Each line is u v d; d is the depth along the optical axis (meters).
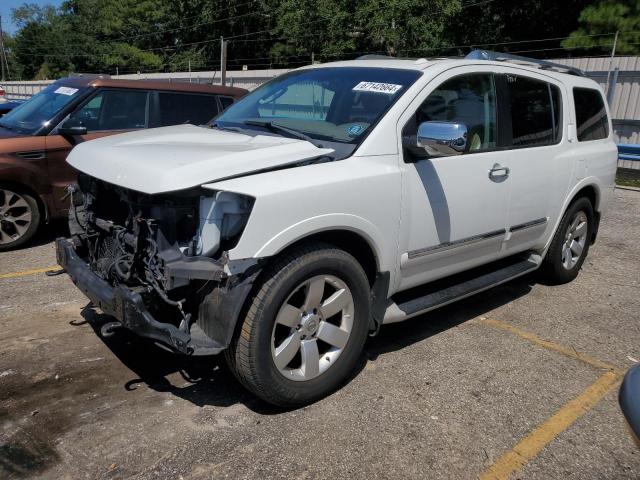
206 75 25.58
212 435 3.14
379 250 3.55
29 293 4.99
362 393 3.61
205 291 3.06
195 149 3.35
